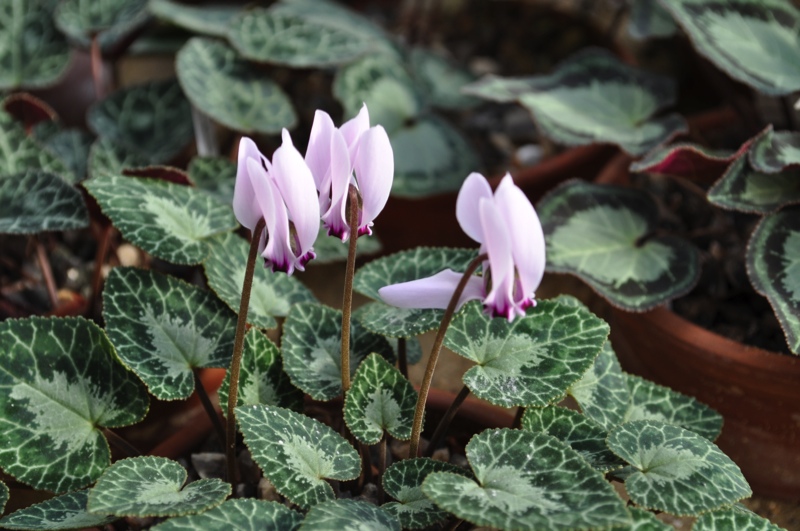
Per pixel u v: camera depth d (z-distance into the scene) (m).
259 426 0.50
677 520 0.57
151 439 0.60
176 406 0.59
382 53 0.69
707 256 0.62
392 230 0.67
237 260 0.55
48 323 0.52
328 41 0.67
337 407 0.55
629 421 0.51
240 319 0.49
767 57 0.61
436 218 0.66
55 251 0.64
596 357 0.53
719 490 0.49
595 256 0.59
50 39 0.67
